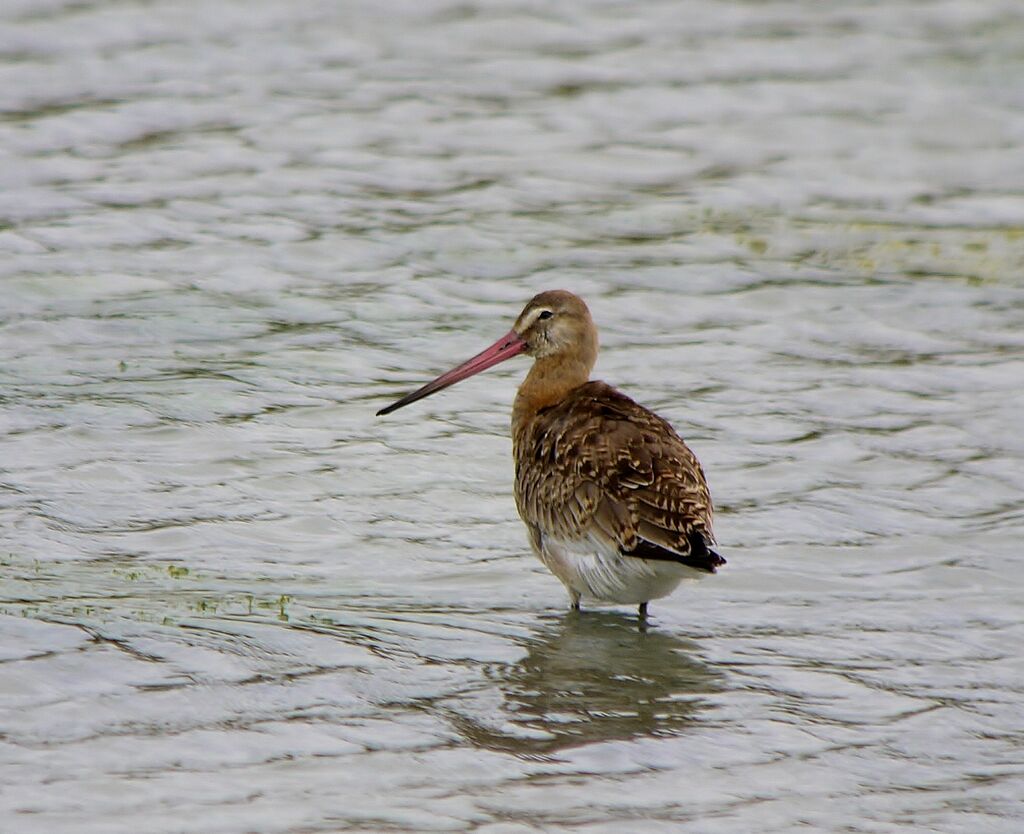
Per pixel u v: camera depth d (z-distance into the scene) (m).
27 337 18.88
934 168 27.53
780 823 9.78
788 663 12.19
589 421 12.98
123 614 12.43
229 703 11.07
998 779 10.44
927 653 12.39
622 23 35.41
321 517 14.78
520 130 28.41
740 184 26.28
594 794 10.07
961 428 17.25
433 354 19.12
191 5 34.66
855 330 20.28
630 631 12.74
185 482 15.32
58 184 24.52
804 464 16.23
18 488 14.88
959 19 36.72
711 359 19.19
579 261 22.47
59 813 9.53
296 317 20.08
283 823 9.55
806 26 35.88
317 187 25.00
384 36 33.66
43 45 31.55
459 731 10.87
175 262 21.66
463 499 15.42
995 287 21.92
